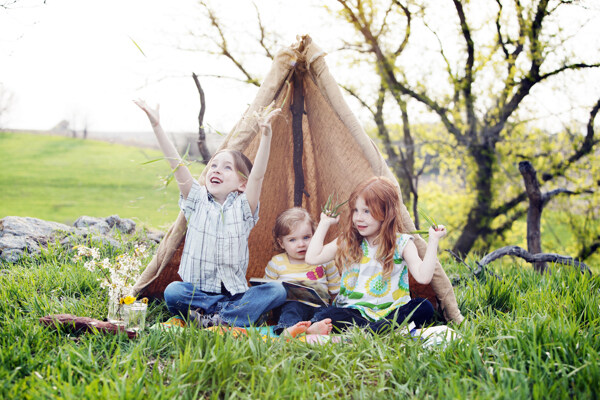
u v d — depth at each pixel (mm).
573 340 2707
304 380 2533
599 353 2666
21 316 3539
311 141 4711
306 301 3859
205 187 4008
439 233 3584
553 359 2564
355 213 3764
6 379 2416
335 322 3523
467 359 2672
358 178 4121
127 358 2637
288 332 3193
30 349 2816
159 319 3637
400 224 3748
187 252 3844
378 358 2762
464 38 11656
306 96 4449
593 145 11297
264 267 5008
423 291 4090
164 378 2521
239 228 3855
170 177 3770
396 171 13062
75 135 37344
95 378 2439
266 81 4066
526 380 2357
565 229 12203
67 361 2564
